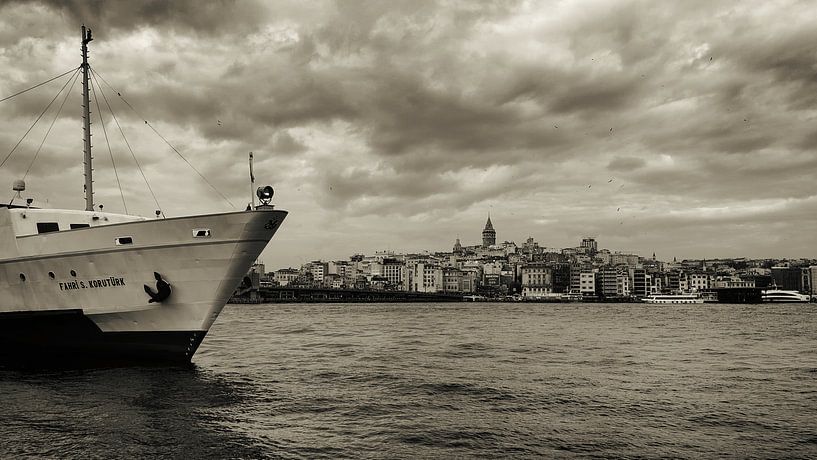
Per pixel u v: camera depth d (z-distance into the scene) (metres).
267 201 29.55
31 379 28.17
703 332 73.25
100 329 32.00
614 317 126.88
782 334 69.88
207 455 17.19
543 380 30.75
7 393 25.09
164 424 20.41
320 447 18.09
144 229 29.70
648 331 74.50
